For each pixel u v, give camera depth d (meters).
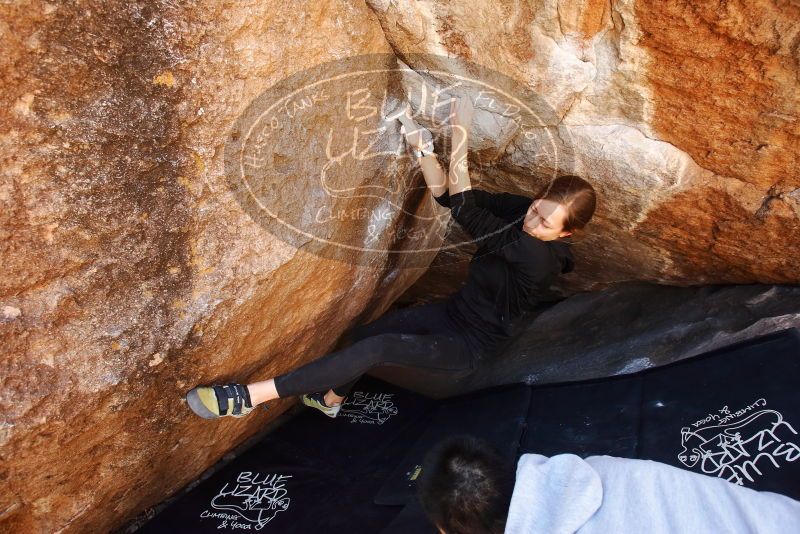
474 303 2.43
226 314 1.97
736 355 2.82
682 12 1.82
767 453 2.37
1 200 1.42
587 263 3.35
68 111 1.42
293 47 1.74
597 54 2.02
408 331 2.51
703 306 3.20
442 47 2.07
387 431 3.33
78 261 1.59
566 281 3.61
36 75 1.35
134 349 1.80
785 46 1.81
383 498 2.79
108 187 1.55
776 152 2.17
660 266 3.14
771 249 2.66
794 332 2.74
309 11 1.74
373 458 3.15
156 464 2.28
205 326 1.94
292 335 2.44
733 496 1.23
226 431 2.61
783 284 3.00
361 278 2.59
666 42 1.91
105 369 1.76
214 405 2.10
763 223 2.50
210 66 1.59
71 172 1.48
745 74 1.93
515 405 3.16
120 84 1.47
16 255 1.49
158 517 2.74
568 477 1.33
